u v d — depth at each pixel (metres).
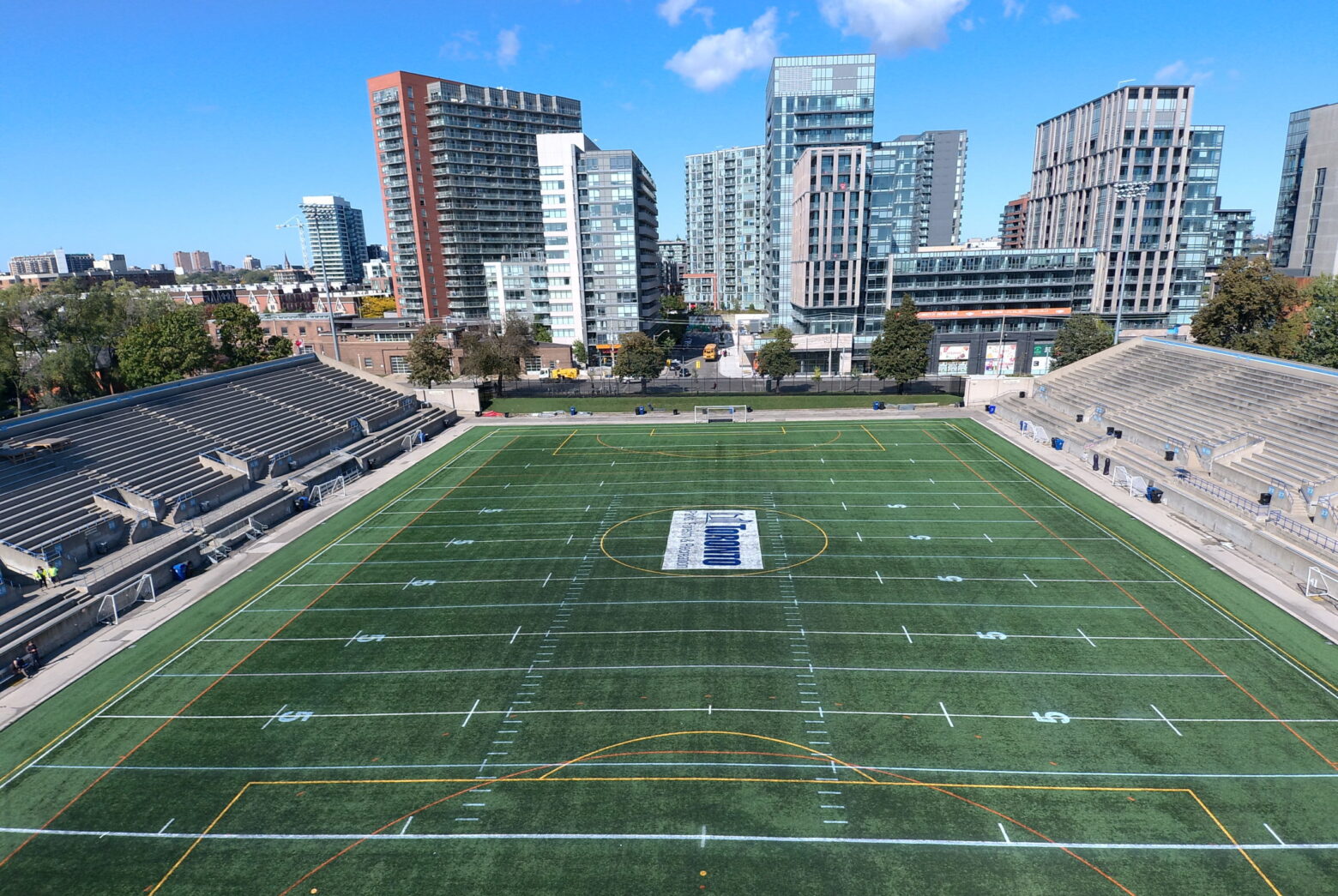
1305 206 116.81
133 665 25.52
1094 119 106.31
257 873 16.48
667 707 22.31
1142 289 103.69
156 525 36.50
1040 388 63.03
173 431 45.28
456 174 130.75
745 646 25.78
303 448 48.78
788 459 50.16
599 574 32.09
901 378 70.50
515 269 109.75
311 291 177.25
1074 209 112.62
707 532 36.62
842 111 111.44
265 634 27.50
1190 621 26.78
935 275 101.88
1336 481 34.19
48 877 16.50
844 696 22.62
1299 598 28.41
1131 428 48.16
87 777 19.81
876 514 38.88
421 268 131.12
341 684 23.98
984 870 16.09
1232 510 36.19
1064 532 35.84
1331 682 22.80
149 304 77.06
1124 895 15.37
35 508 34.00
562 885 15.96
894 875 16.02
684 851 16.81
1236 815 17.52
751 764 19.69
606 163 102.19
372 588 31.30
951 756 19.80
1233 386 48.09
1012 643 25.56
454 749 20.55
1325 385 42.75
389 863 16.67
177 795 19.03
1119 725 21.00
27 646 25.52
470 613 28.73
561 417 66.94
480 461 51.81
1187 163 100.06
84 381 67.19
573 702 22.64
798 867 16.27
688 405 70.44
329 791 19.02
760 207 185.12
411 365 70.81
